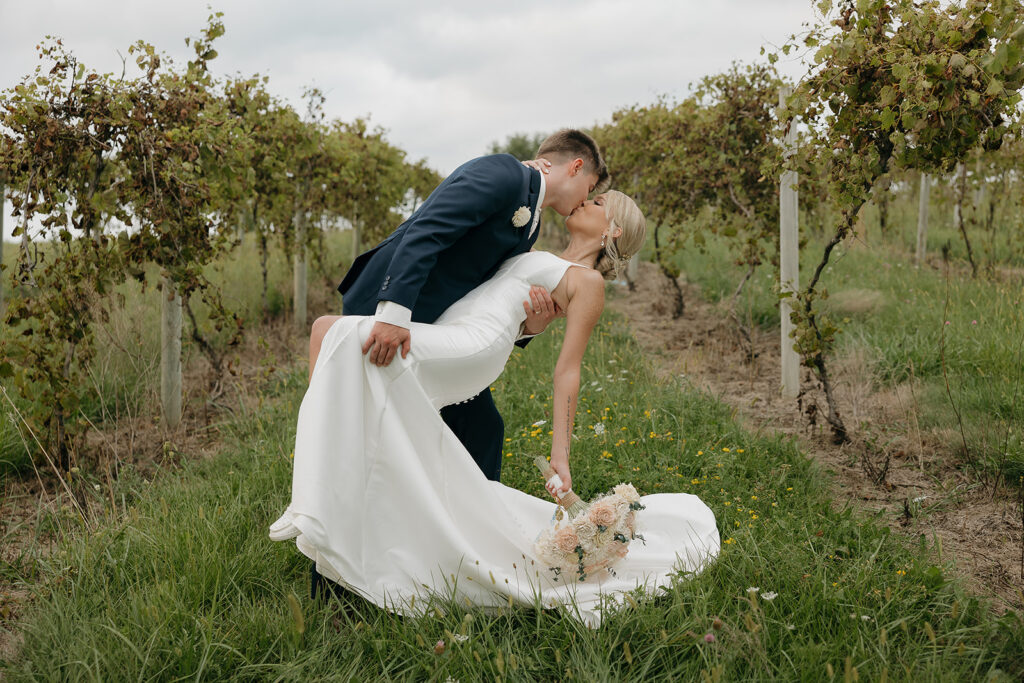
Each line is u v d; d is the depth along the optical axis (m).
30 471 4.12
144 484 3.86
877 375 5.39
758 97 6.87
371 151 9.84
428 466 2.61
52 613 2.49
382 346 2.48
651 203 9.02
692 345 7.29
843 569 2.64
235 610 2.47
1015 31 3.30
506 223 2.77
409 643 2.29
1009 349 4.82
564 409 2.77
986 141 3.70
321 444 2.39
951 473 3.84
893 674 2.09
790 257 5.38
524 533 2.82
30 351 3.90
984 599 2.57
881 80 3.86
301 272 8.11
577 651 2.25
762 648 2.12
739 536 2.85
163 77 4.46
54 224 3.90
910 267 8.89
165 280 4.87
